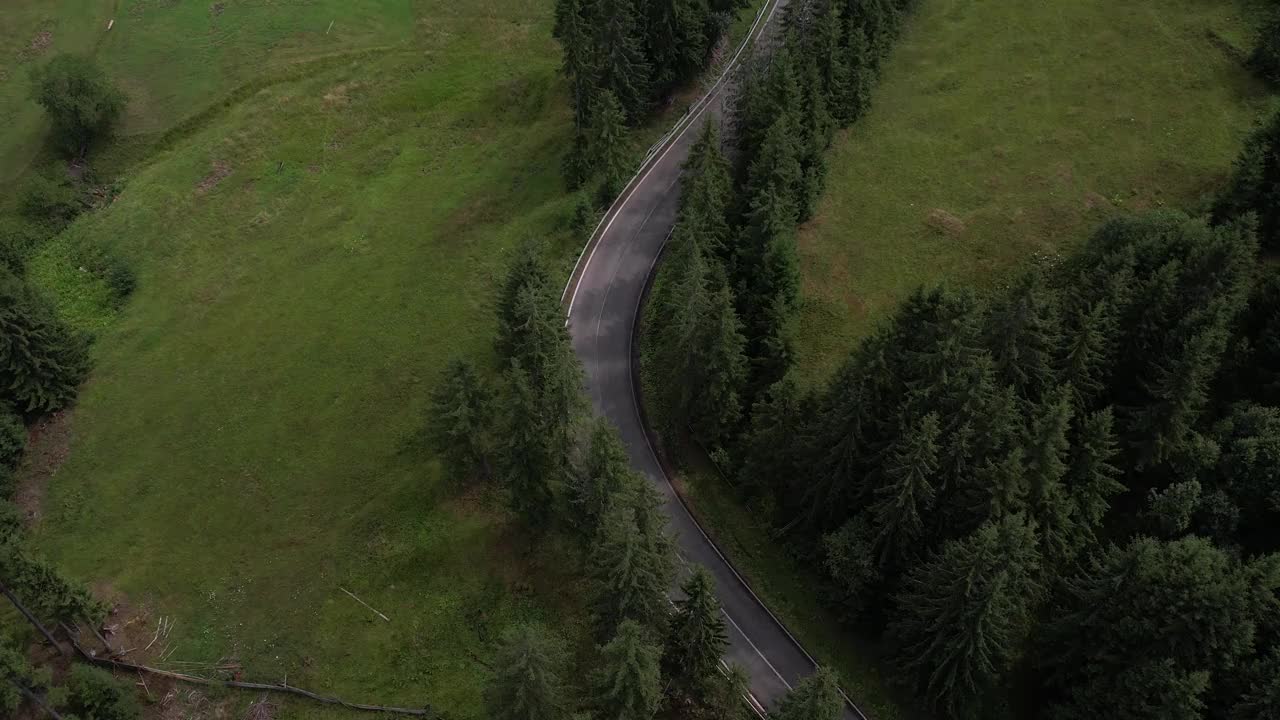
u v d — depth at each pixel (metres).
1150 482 60.41
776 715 48.09
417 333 83.12
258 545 70.75
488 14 115.75
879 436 57.31
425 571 66.69
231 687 63.03
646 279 81.62
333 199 96.50
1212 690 47.59
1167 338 59.22
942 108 90.06
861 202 82.81
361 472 74.19
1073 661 52.25
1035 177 83.50
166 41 114.75
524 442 59.72
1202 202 76.56
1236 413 58.78
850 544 56.94
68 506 75.12
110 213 97.75
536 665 46.66
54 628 65.75
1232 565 53.59
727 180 76.25
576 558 64.81
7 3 119.62
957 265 77.69
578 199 88.00
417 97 105.88
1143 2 97.56
